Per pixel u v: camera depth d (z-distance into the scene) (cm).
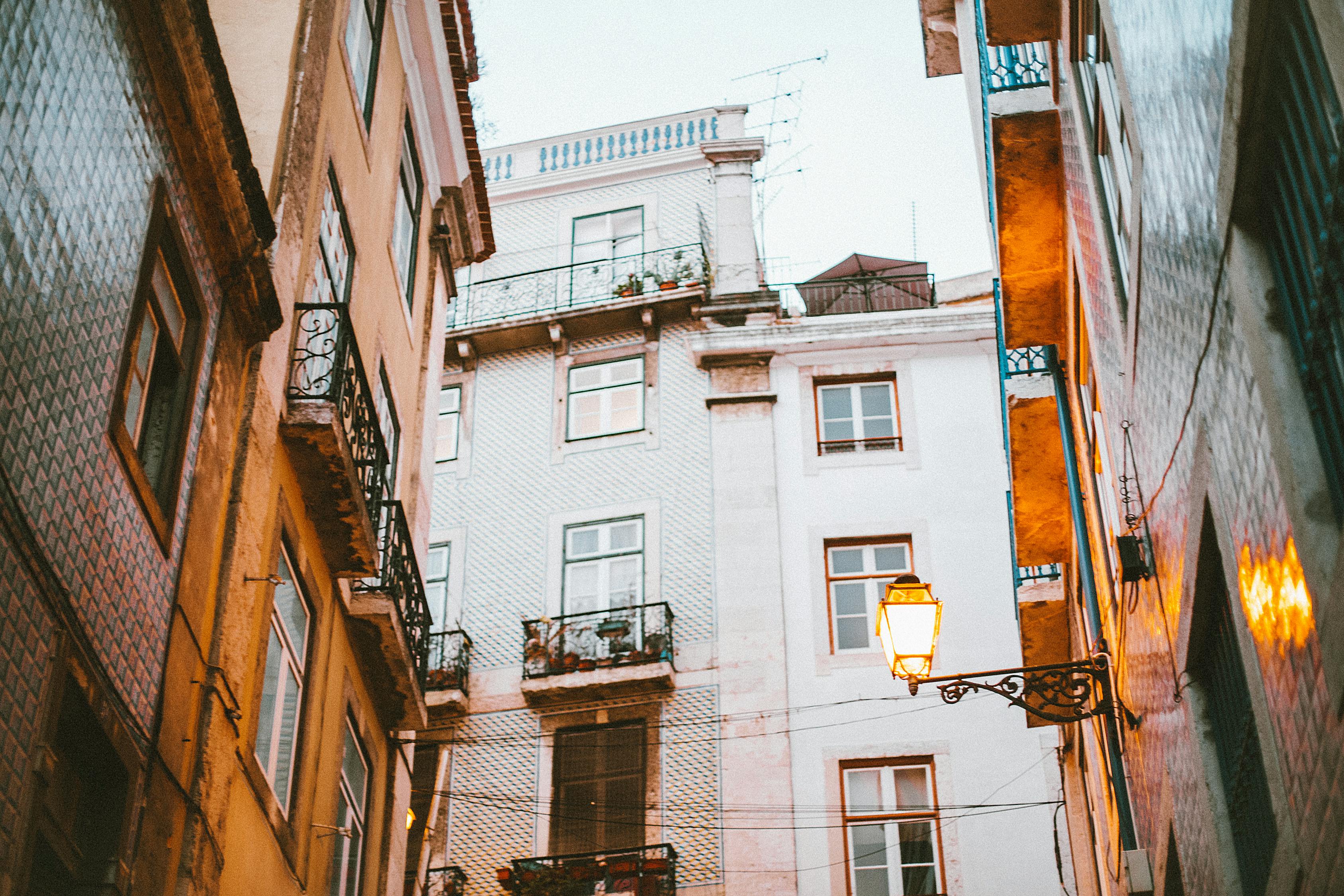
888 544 1980
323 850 995
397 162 1278
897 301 2394
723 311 2191
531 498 2117
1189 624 655
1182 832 782
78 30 586
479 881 1845
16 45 520
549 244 2344
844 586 1955
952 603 1914
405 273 1327
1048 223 1045
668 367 2177
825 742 1836
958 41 1512
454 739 1944
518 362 2252
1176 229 577
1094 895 1541
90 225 593
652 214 2338
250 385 831
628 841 1827
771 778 1820
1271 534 484
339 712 1049
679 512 2044
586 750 1905
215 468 769
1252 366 475
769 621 1931
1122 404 819
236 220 773
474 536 2105
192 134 715
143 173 665
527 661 1950
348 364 955
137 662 648
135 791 634
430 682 1964
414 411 1334
